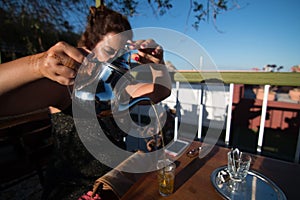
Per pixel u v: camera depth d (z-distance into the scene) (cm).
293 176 70
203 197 59
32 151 128
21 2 196
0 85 53
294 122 207
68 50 51
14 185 140
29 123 125
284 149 205
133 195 60
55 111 96
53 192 82
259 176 69
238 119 223
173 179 62
